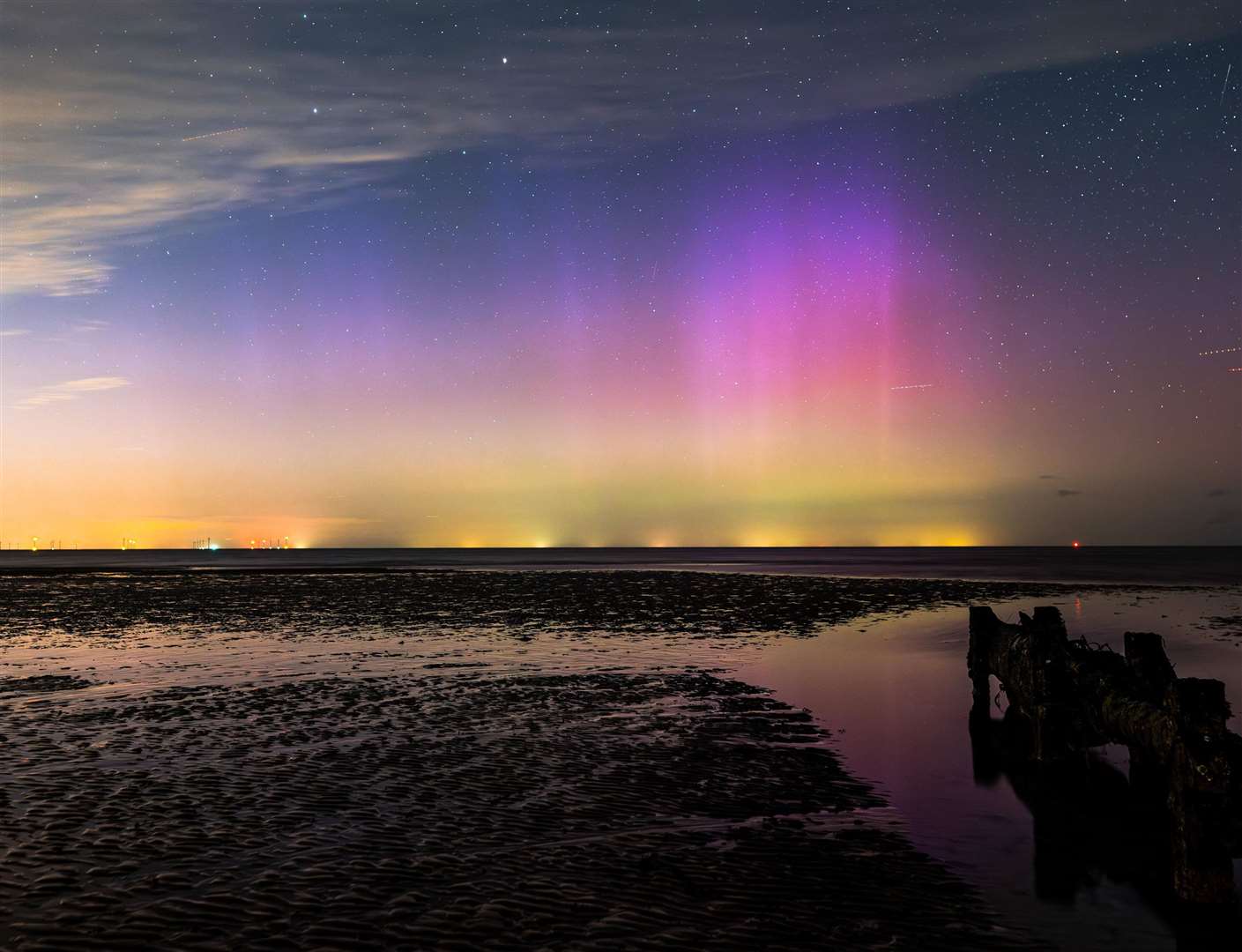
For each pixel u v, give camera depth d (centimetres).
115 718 1191
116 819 756
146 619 2645
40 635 2212
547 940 531
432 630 2311
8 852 672
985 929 556
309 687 1437
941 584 4294
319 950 516
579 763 953
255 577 5291
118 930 540
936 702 1319
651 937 536
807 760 975
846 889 616
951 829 748
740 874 640
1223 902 595
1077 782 895
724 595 3597
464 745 1036
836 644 1995
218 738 1070
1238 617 2489
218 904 579
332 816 768
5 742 1047
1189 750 613
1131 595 3478
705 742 1056
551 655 1827
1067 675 954
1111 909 590
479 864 655
